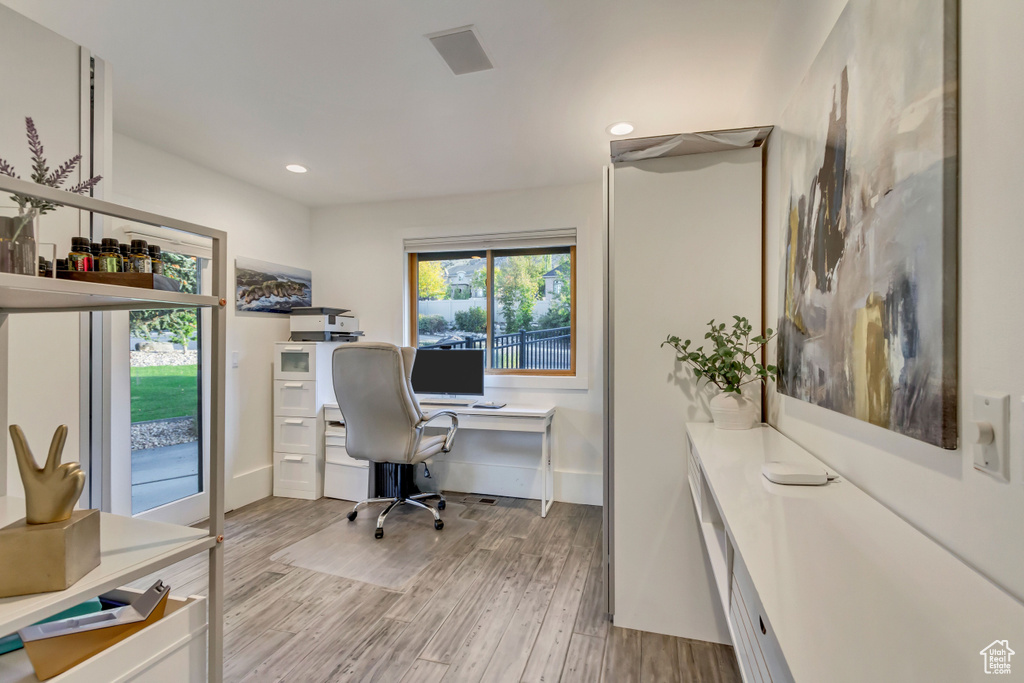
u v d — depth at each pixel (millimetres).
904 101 766
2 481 1231
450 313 4031
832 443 1133
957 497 664
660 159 1881
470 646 1822
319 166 3215
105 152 1472
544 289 3812
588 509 3428
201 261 3203
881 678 399
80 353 1439
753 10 1666
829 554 660
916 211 731
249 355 3557
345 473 3592
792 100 1400
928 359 702
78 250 955
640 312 1897
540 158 3076
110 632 876
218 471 1036
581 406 3576
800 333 1331
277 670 1681
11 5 1623
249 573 2412
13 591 754
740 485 990
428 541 2828
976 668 411
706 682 1618
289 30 1789
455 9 1672
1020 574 542
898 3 785
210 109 2414
